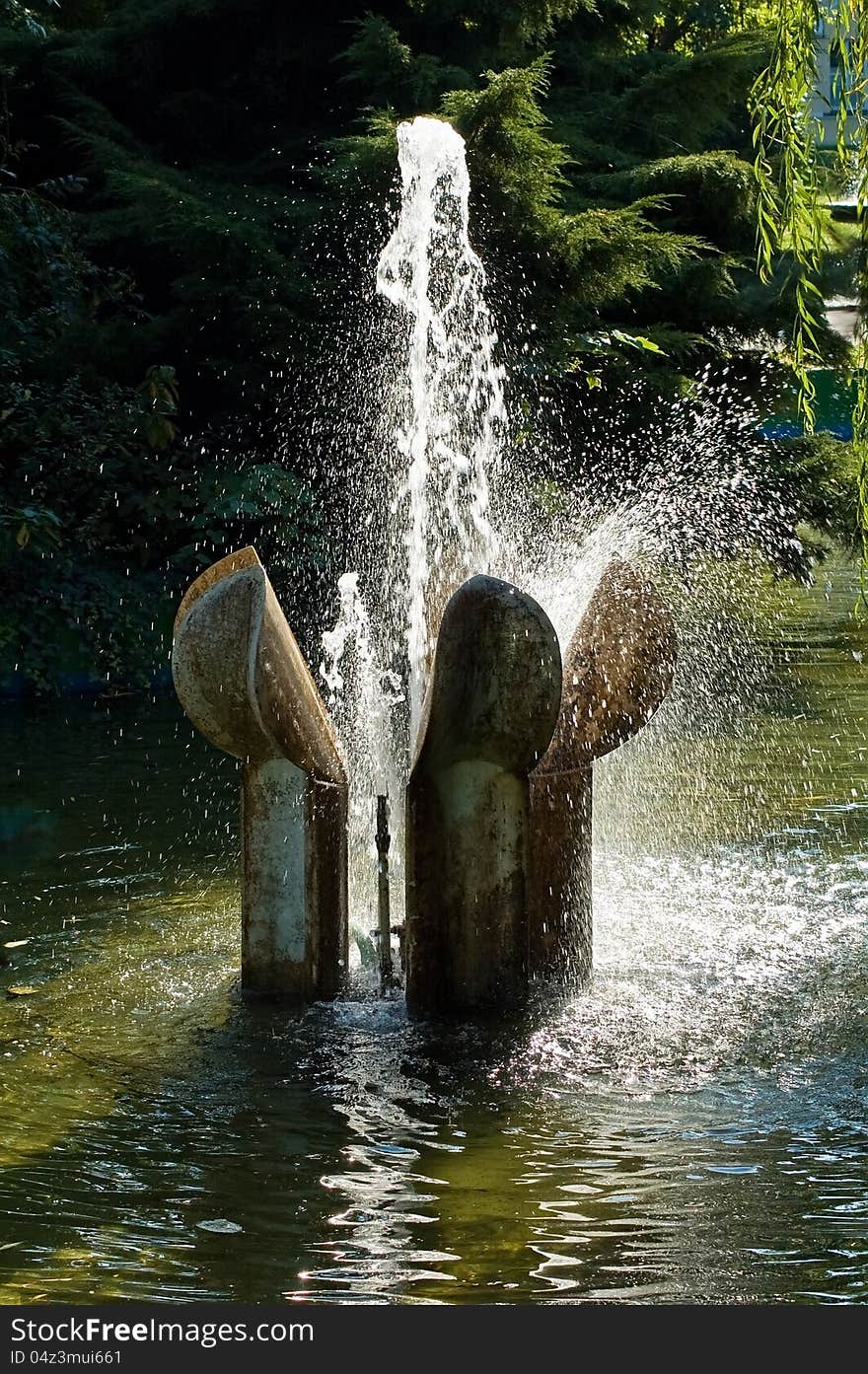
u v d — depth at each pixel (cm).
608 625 600
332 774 589
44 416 1556
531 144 1599
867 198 663
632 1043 538
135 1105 492
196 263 1600
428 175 984
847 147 662
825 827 868
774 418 1873
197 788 1020
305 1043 544
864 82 648
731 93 1916
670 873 762
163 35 1803
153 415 1462
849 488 1728
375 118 1611
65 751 1166
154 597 1588
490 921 571
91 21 2072
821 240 683
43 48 1809
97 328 1611
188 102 1838
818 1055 524
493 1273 382
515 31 1816
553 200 1722
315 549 1620
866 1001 574
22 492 1552
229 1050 538
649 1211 414
